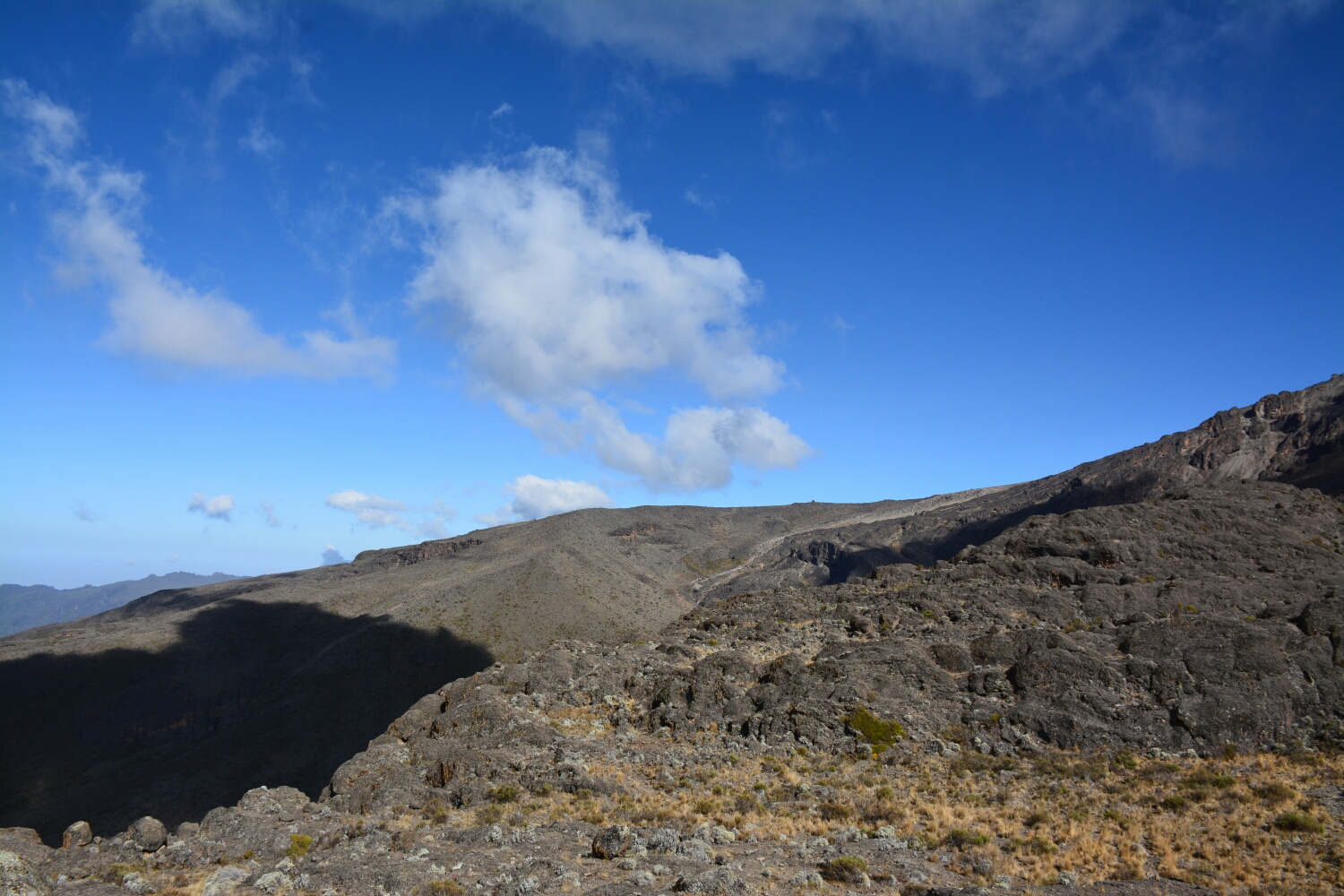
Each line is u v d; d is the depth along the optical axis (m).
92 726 187.38
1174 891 17.58
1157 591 40.50
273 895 18.39
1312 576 39.97
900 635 39.88
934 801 25.56
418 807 27.95
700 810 25.72
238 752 166.38
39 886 17.59
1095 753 28.31
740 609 52.12
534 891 17.56
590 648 47.72
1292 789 22.88
